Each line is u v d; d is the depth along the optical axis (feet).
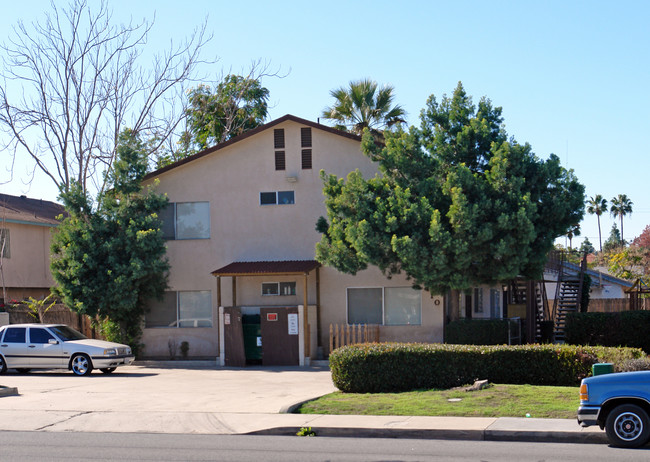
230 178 86.69
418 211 70.95
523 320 90.94
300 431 40.88
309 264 81.46
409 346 54.19
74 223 83.20
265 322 79.87
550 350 52.47
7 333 72.59
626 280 146.20
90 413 47.52
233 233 86.12
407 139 75.10
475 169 76.43
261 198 85.81
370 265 82.28
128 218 83.05
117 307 81.51
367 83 118.83
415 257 69.87
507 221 68.74
